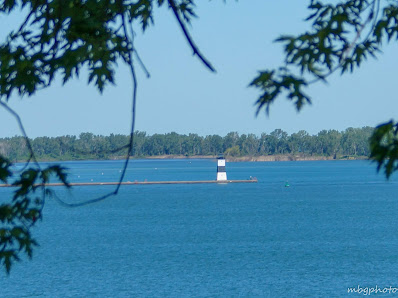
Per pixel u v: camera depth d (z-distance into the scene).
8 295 138.75
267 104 17.56
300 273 159.75
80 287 146.38
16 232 23.50
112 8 22.52
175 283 149.75
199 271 164.38
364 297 132.38
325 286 144.25
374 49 21.02
